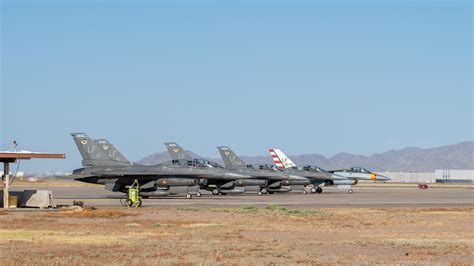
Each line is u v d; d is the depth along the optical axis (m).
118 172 104.75
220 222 60.38
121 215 66.75
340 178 136.50
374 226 58.03
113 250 40.50
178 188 105.56
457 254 39.78
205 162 113.50
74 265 34.56
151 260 36.47
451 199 107.56
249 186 121.81
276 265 34.94
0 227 54.72
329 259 37.25
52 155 75.25
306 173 135.50
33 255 38.34
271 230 53.88
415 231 54.03
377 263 36.00
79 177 106.56
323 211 73.31
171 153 121.25
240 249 41.00
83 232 51.31
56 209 74.38
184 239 47.00
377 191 156.25
